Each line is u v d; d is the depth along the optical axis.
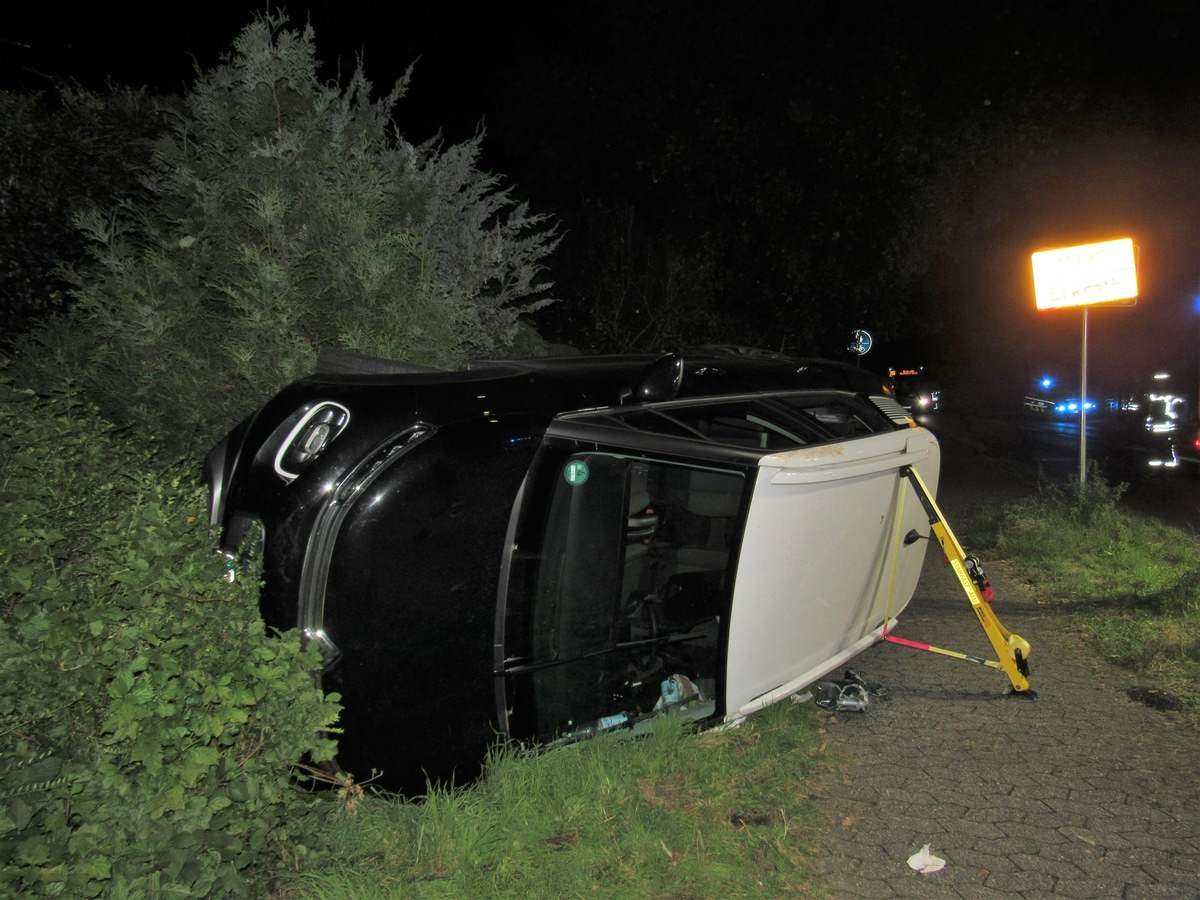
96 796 2.64
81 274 5.71
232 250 5.61
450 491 3.59
